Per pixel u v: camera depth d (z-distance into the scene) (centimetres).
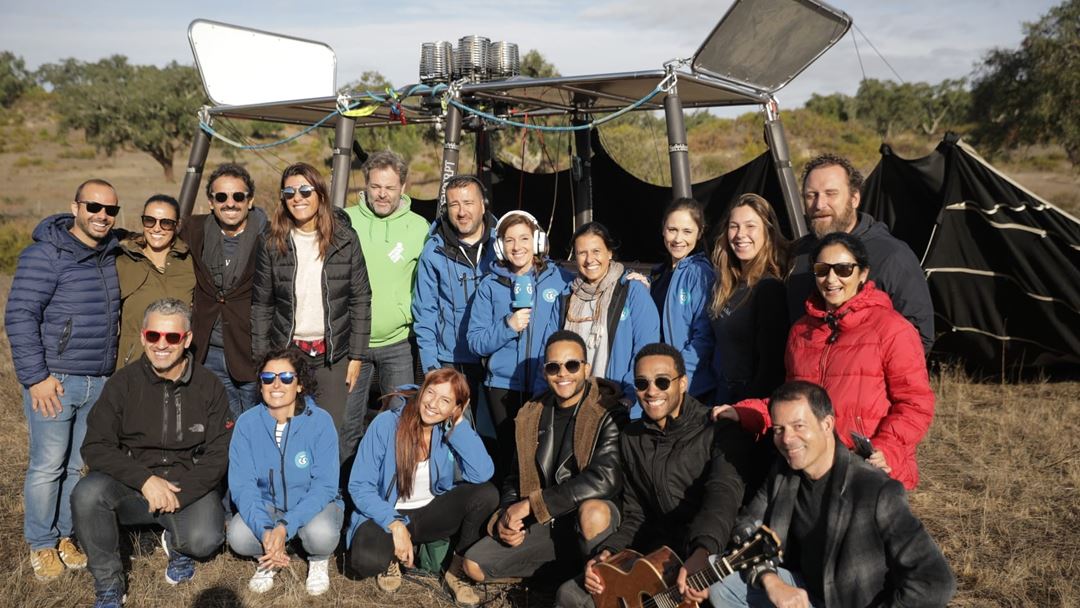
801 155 3266
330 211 493
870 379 384
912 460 383
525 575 452
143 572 471
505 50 702
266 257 489
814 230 448
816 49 621
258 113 794
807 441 348
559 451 451
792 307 439
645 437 418
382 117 839
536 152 1858
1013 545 486
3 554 487
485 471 466
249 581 459
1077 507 537
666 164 1988
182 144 3669
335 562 494
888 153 844
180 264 502
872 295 391
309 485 462
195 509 451
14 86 7219
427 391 455
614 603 386
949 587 327
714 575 357
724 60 586
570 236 1101
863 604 345
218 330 508
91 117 3550
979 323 820
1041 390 818
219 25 758
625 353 474
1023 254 770
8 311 447
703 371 471
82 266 461
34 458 462
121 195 2795
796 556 374
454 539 487
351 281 503
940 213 784
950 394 805
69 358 460
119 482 441
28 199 2817
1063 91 2614
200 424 459
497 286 500
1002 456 634
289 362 448
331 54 849
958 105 4031
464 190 507
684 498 411
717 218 948
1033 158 3225
